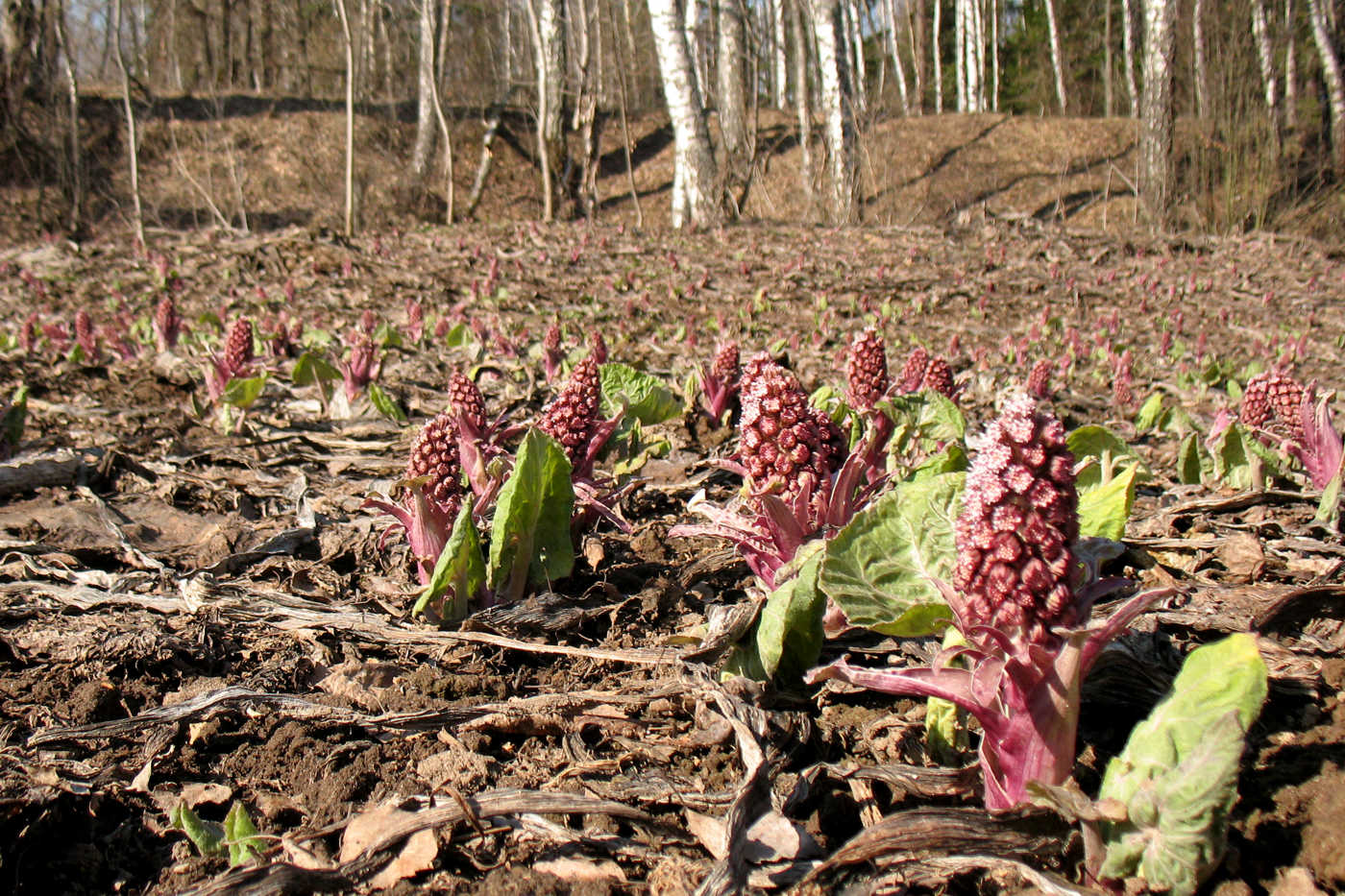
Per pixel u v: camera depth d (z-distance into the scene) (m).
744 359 2.25
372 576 0.86
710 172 5.52
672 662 0.68
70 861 0.56
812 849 0.54
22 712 0.66
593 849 0.55
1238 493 1.06
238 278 3.55
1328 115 8.12
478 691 0.69
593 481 0.89
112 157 7.23
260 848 0.55
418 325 2.59
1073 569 0.50
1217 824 0.47
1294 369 2.85
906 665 0.69
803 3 6.41
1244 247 5.21
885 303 3.58
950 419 0.96
